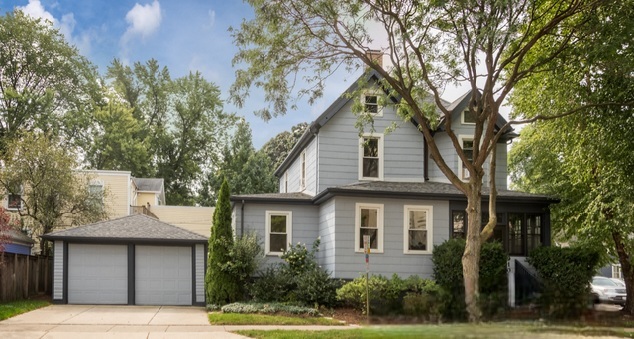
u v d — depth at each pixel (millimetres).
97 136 49188
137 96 56531
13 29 45188
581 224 21406
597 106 17359
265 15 15508
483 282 6250
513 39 15008
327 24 16141
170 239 21406
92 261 21438
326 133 22688
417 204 21016
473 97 15594
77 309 19031
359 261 20344
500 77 19578
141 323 15609
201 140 56000
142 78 56156
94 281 21344
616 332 6219
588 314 6246
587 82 18906
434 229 20922
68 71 48125
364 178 22781
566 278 19406
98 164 49781
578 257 19688
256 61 16656
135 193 40094
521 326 5852
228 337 13156
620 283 26469
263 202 22766
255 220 22766
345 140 22828
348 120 22938
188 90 56125
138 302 21438
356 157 22844
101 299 21297
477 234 15047
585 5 15141
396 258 20594
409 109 17859
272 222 22984
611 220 18969
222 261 20234
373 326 5715
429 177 23453
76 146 48188
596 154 18906
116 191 34469
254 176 45875
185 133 55500
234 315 16891
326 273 19828
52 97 44188
